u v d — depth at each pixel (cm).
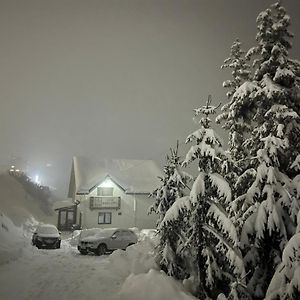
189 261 1420
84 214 3872
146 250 1772
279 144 1142
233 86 1644
